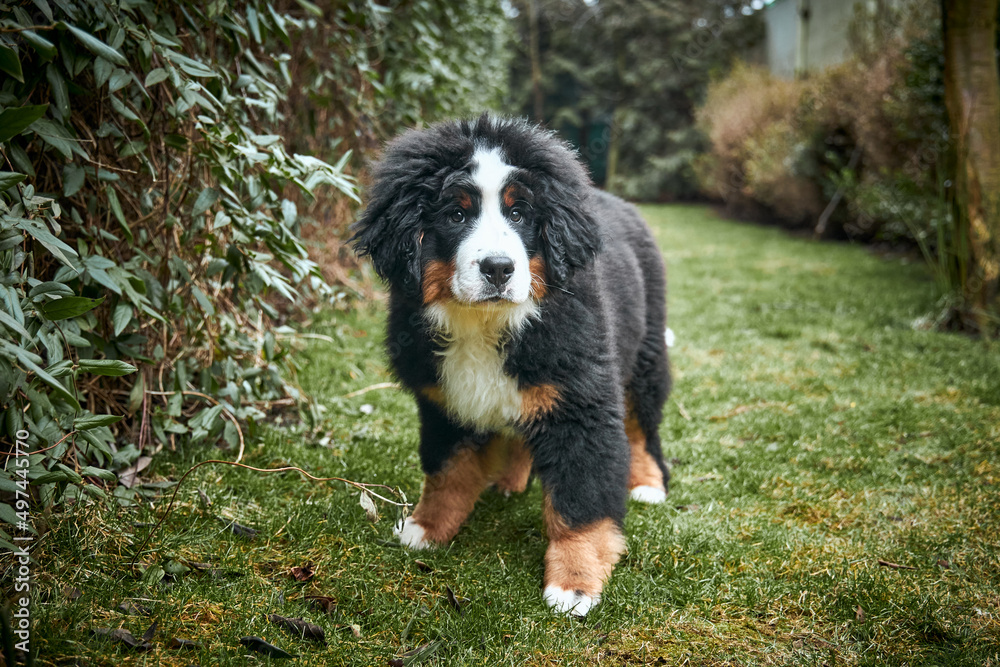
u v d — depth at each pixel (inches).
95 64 88.7
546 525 96.4
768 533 108.3
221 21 109.0
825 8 552.7
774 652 82.7
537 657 81.4
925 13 352.5
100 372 86.0
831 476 129.1
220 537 99.0
